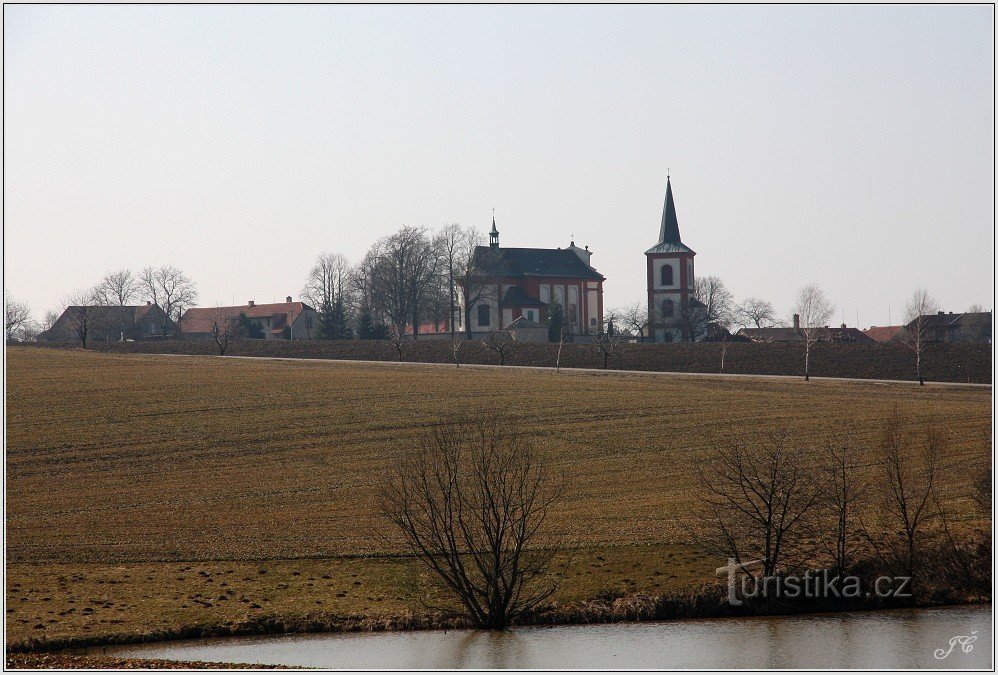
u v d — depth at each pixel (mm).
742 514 176500
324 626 150250
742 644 146125
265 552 180500
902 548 174000
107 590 162000
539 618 155000
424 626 151625
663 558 174500
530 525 186750
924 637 149625
